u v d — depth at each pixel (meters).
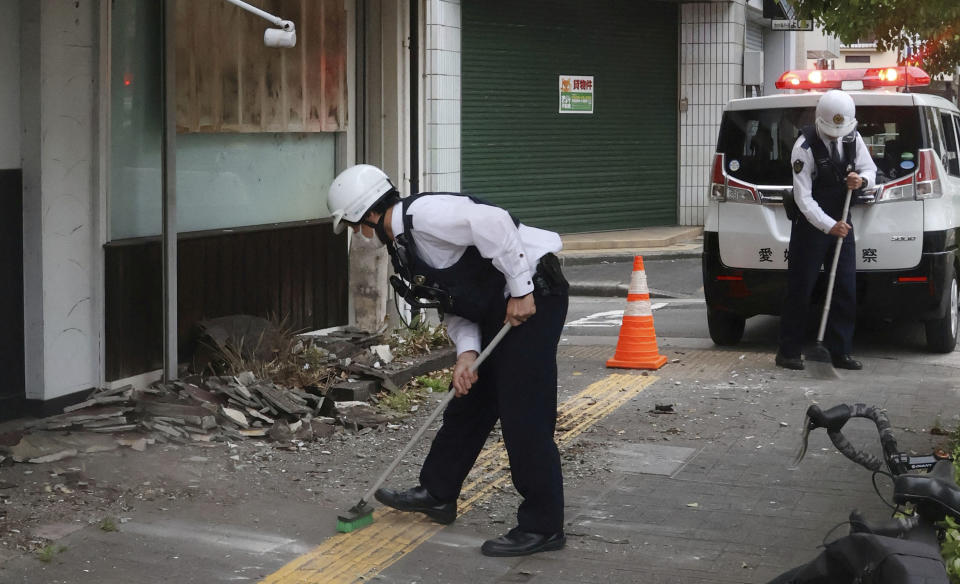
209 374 7.25
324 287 8.59
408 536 4.95
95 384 6.71
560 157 18.95
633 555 4.77
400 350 8.27
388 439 6.52
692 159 20.62
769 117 9.44
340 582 4.42
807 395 7.86
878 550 2.57
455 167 17.27
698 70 20.45
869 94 9.24
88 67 6.51
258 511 5.19
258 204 8.17
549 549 4.80
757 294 9.46
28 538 4.70
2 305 6.21
